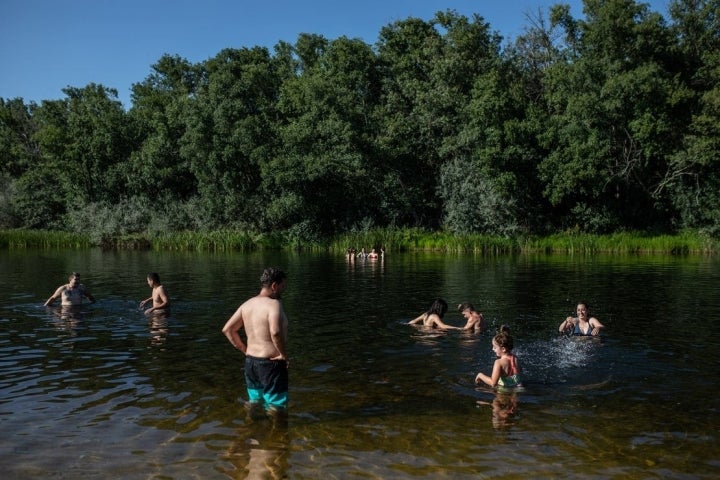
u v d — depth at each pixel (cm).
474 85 4775
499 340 821
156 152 5153
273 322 708
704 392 798
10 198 5616
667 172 4516
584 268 2734
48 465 560
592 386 824
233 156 4775
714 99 4109
